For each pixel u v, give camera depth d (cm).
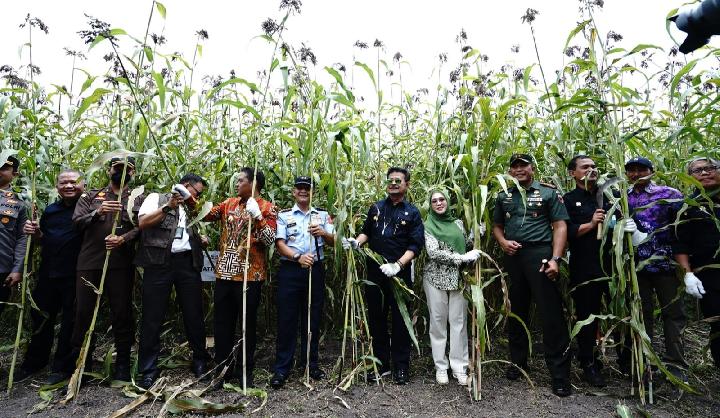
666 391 278
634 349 268
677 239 279
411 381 304
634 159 298
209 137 376
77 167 386
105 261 271
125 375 290
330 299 394
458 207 316
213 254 331
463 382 295
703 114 265
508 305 279
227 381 290
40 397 268
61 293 309
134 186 336
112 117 388
